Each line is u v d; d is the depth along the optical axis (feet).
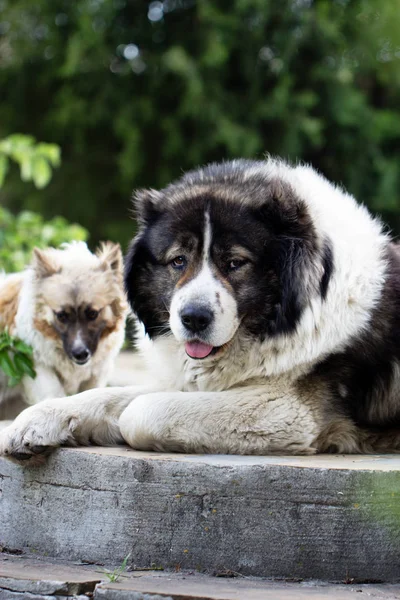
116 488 20.25
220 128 78.95
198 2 81.15
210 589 17.74
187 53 82.17
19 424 21.18
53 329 32.83
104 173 88.28
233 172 24.14
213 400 22.02
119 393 23.32
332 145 86.33
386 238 25.54
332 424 22.81
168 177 82.89
